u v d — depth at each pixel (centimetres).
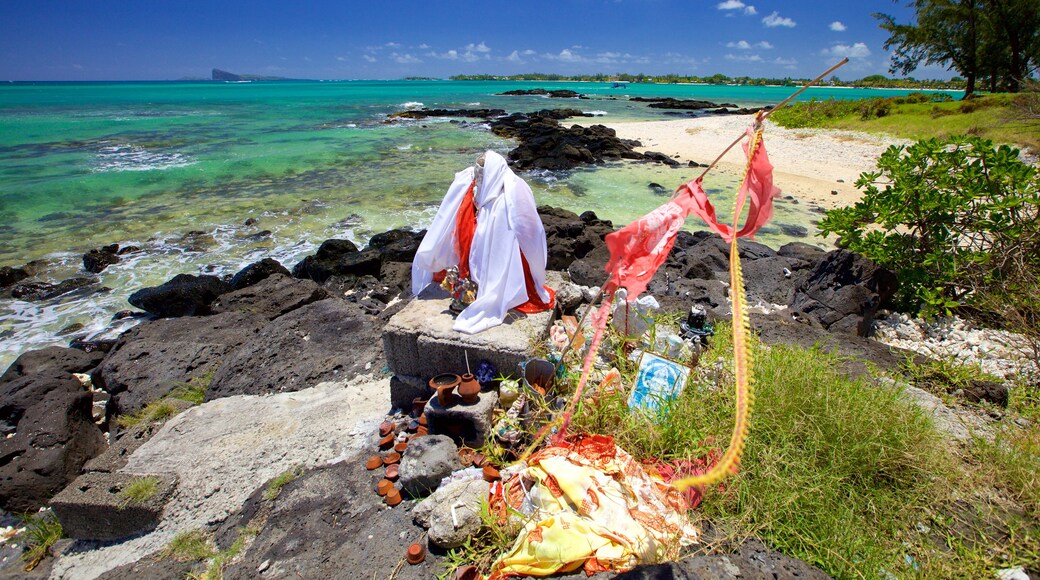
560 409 417
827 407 383
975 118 2312
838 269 782
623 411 396
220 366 626
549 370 430
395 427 461
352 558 334
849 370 495
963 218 760
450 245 524
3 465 532
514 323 475
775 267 920
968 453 387
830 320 708
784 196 1739
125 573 366
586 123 4291
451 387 420
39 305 1032
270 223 1517
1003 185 736
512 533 321
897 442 366
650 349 482
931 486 347
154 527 407
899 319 739
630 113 5494
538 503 330
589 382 452
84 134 3309
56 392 628
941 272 749
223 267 1213
